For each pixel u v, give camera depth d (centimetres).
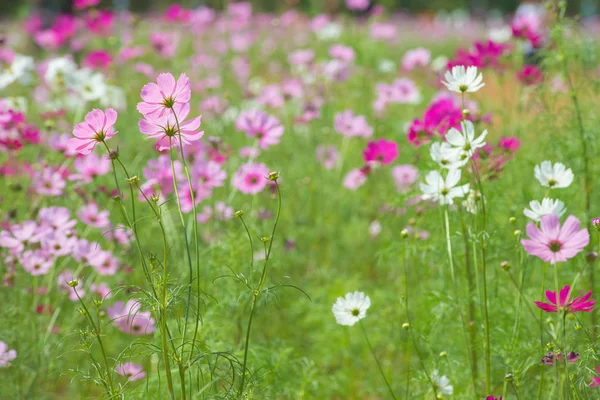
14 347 272
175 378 252
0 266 284
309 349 302
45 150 332
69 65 364
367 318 301
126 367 259
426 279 291
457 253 268
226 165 322
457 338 268
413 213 298
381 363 297
